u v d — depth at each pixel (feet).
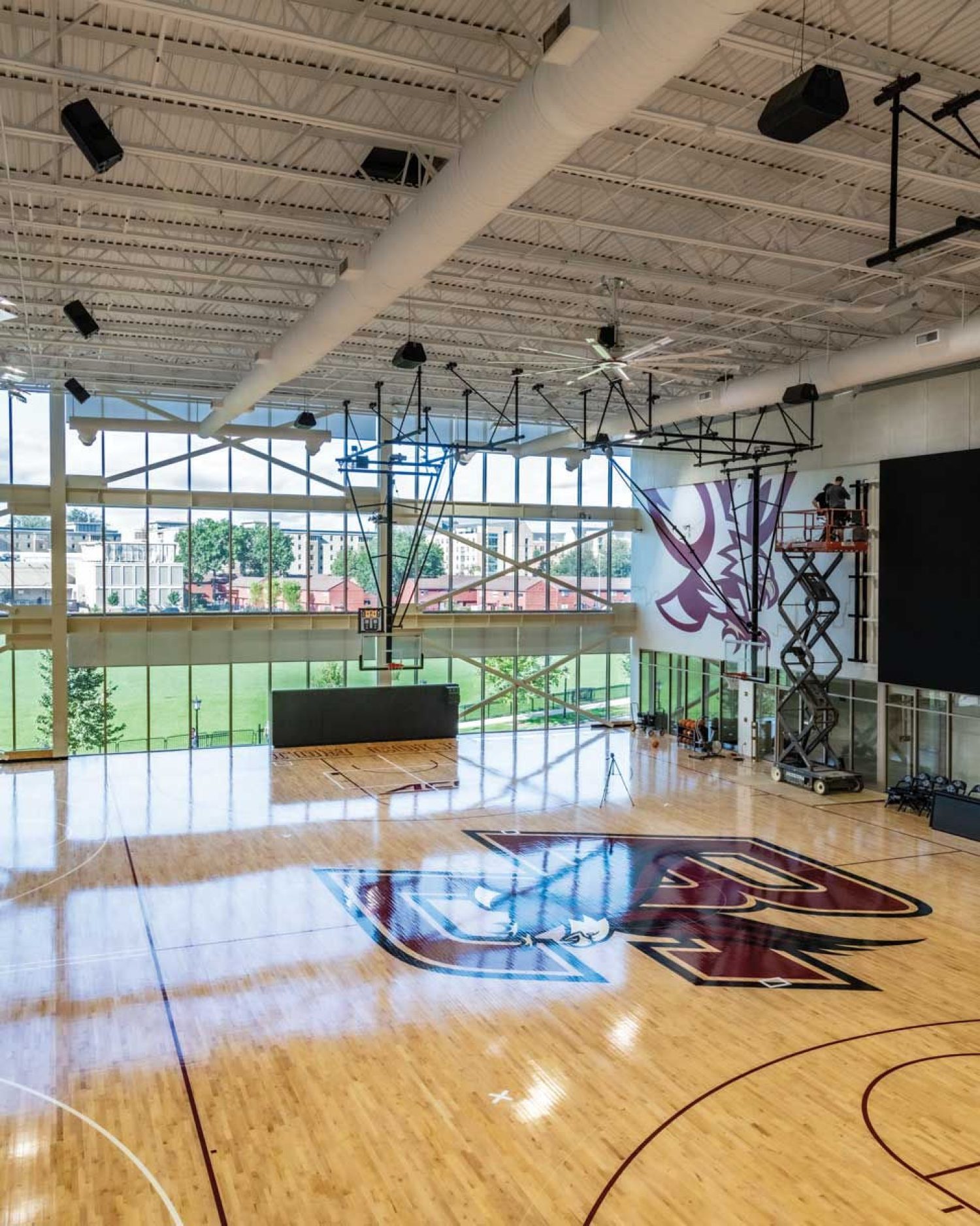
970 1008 32.50
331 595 84.53
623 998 33.14
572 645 92.84
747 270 47.32
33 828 55.06
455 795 63.87
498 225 41.60
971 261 41.34
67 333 58.34
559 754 79.10
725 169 35.81
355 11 25.76
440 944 37.88
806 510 71.67
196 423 76.43
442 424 86.84
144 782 67.46
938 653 58.95
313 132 32.01
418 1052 29.17
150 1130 24.85
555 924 40.19
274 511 82.12
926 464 59.41
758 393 60.70
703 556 83.56
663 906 42.42
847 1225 21.04
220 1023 31.01
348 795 63.67
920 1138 24.58
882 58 27.76
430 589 87.20
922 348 49.37
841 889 44.86
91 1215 21.38
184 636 79.71
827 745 67.72
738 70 28.94
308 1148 24.06
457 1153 23.85
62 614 74.49
